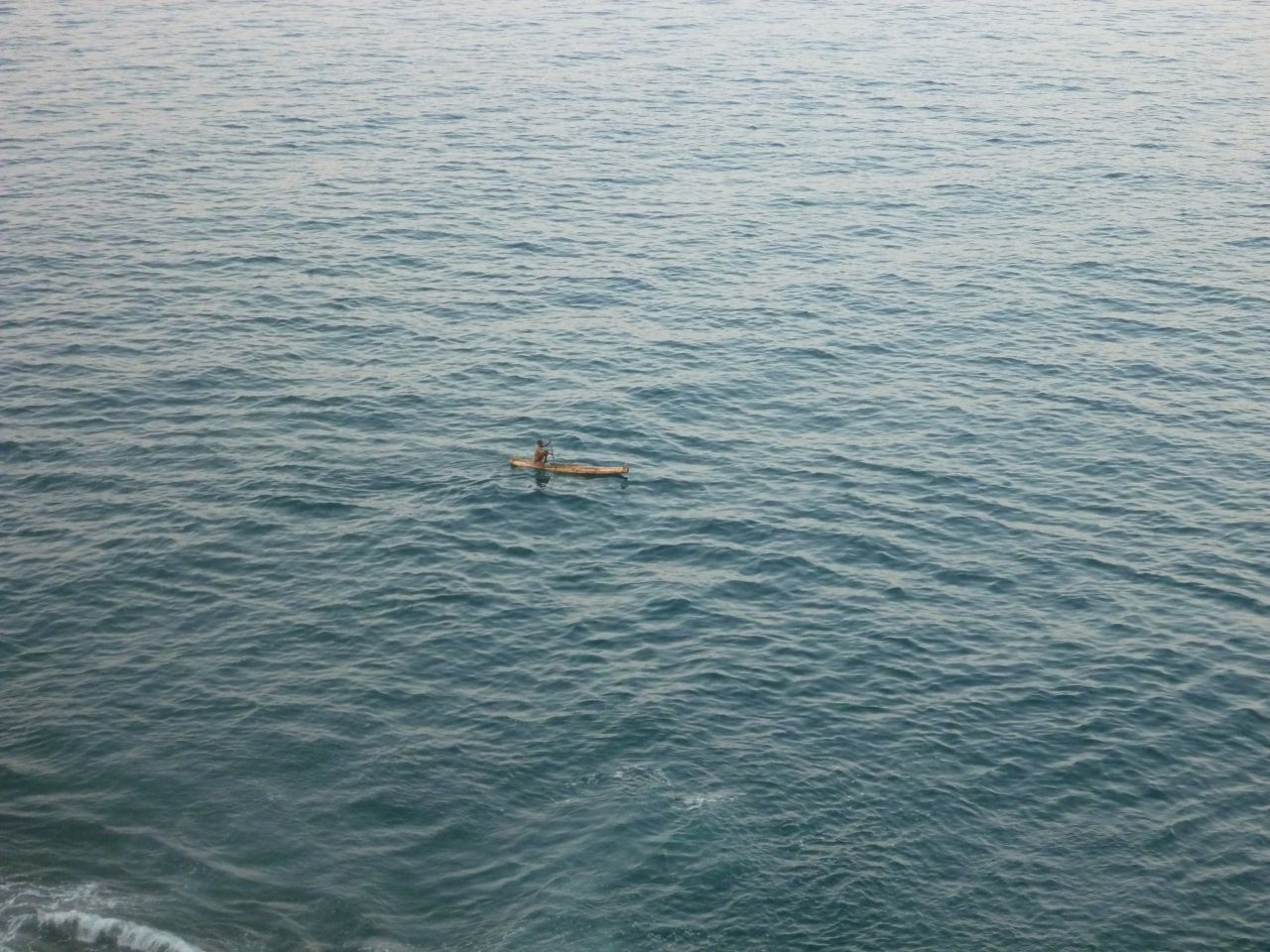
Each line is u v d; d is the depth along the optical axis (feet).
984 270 290.35
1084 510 204.33
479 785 148.97
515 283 280.72
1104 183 343.05
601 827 143.33
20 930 128.98
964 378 244.63
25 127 372.79
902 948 130.31
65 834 140.87
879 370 247.29
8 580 182.39
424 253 294.46
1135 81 442.09
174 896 134.00
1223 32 519.19
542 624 176.35
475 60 457.27
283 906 133.59
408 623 176.04
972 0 575.79
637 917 132.98
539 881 137.08
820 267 291.17
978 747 155.12
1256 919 134.21
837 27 519.19
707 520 200.44
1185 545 195.52
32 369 240.12
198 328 257.34
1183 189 338.95
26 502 201.26
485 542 193.88
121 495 203.51
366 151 359.25
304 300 270.26
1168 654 171.83
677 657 169.89
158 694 162.09
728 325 263.70
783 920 132.87
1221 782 150.82
